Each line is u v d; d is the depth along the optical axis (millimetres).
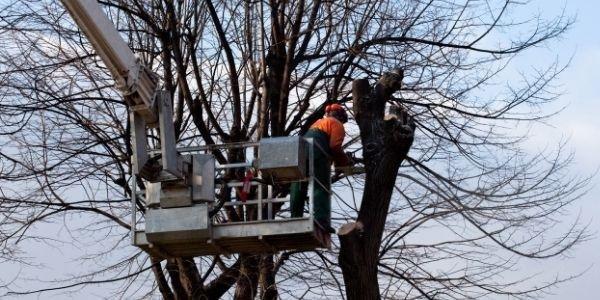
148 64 20125
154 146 18578
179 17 19578
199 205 13883
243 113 20312
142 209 18516
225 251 14406
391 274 18688
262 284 18391
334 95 19828
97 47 12852
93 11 12570
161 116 13523
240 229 13812
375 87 14594
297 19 19547
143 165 13586
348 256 13805
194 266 18844
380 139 14156
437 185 19312
